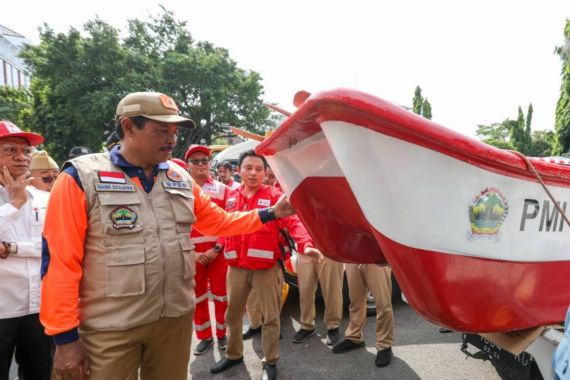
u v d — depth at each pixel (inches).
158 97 59.9
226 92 965.2
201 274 127.0
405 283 47.4
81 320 57.4
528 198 53.1
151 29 994.7
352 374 110.3
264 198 111.8
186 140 1039.0
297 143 57.2
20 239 80.7
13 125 81.7
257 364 118.6
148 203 61.6
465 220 46.8
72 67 823.7
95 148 882.1
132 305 57.5
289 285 168.9
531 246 54.6
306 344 130.5
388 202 42.8
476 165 46.0
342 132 40.2
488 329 51.2
